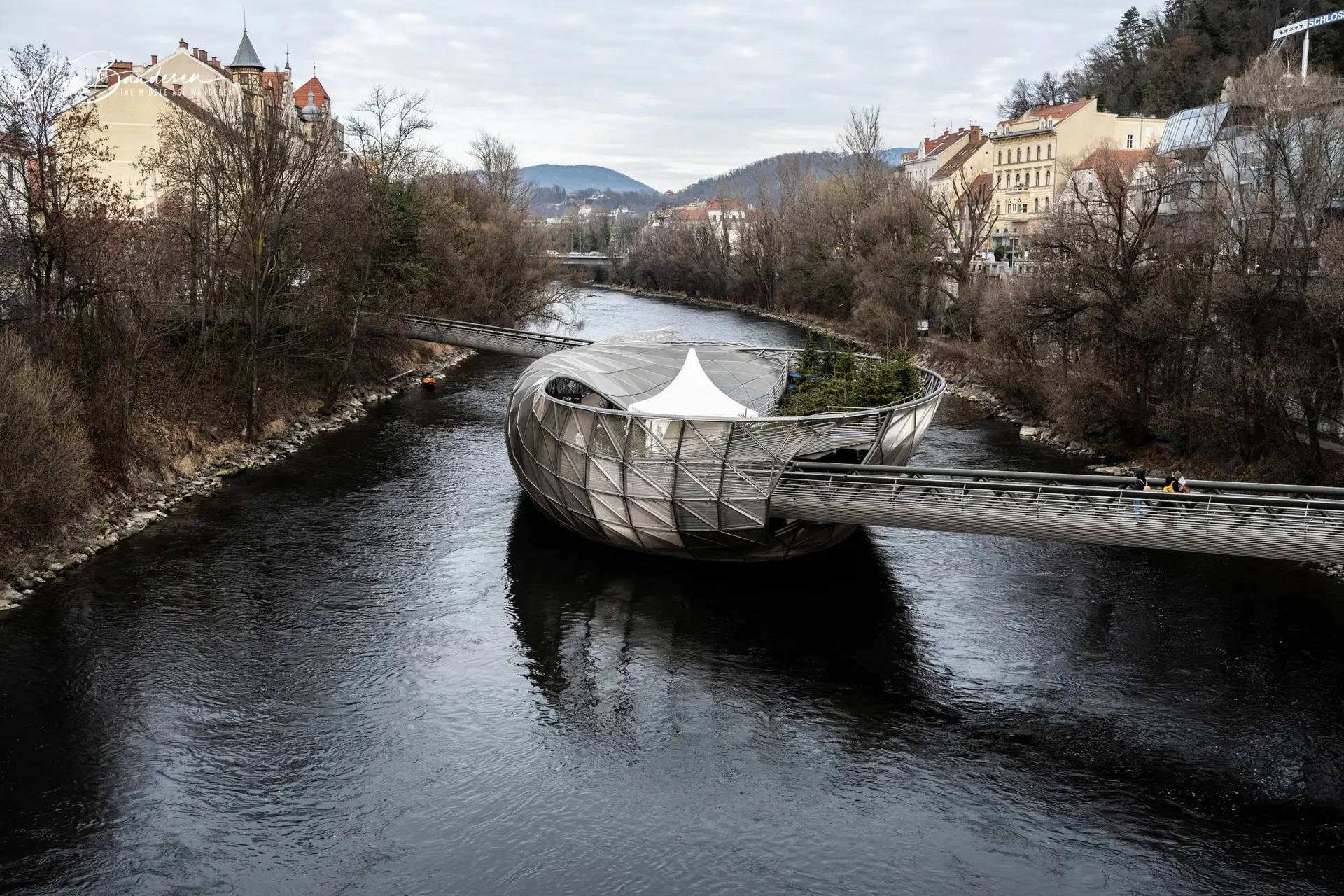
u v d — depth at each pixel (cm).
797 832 2450
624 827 2469
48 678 3109
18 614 3562
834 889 2259
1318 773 2647
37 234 4878
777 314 15188
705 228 18475
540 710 2989
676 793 2600
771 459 3638
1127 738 2827
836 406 4469
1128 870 2308
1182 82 13475
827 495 3609
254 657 3288
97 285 4891
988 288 8338
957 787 2623
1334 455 4919
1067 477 3428
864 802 2566
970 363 8000
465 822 2477
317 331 6806
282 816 2491
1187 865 2322
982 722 2914
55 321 4831
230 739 2811
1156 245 5809
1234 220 5572
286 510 4819
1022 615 3600
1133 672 3180
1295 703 2978
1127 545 3225
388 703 3017
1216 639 3388
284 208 6019
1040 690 3086
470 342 8069
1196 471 5328
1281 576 3934
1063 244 6153
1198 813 2505
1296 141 5319
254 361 5931
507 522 4650
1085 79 17738
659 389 4556
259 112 8038
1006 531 3366
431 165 10400
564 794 2594
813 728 2894
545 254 12794
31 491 3903
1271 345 4800
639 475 3778
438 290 9581
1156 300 5466
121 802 2523
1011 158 13412
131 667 3192
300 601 3734
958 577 3969
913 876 2297
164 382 5709
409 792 2592
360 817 2491
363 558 4172
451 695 3069
